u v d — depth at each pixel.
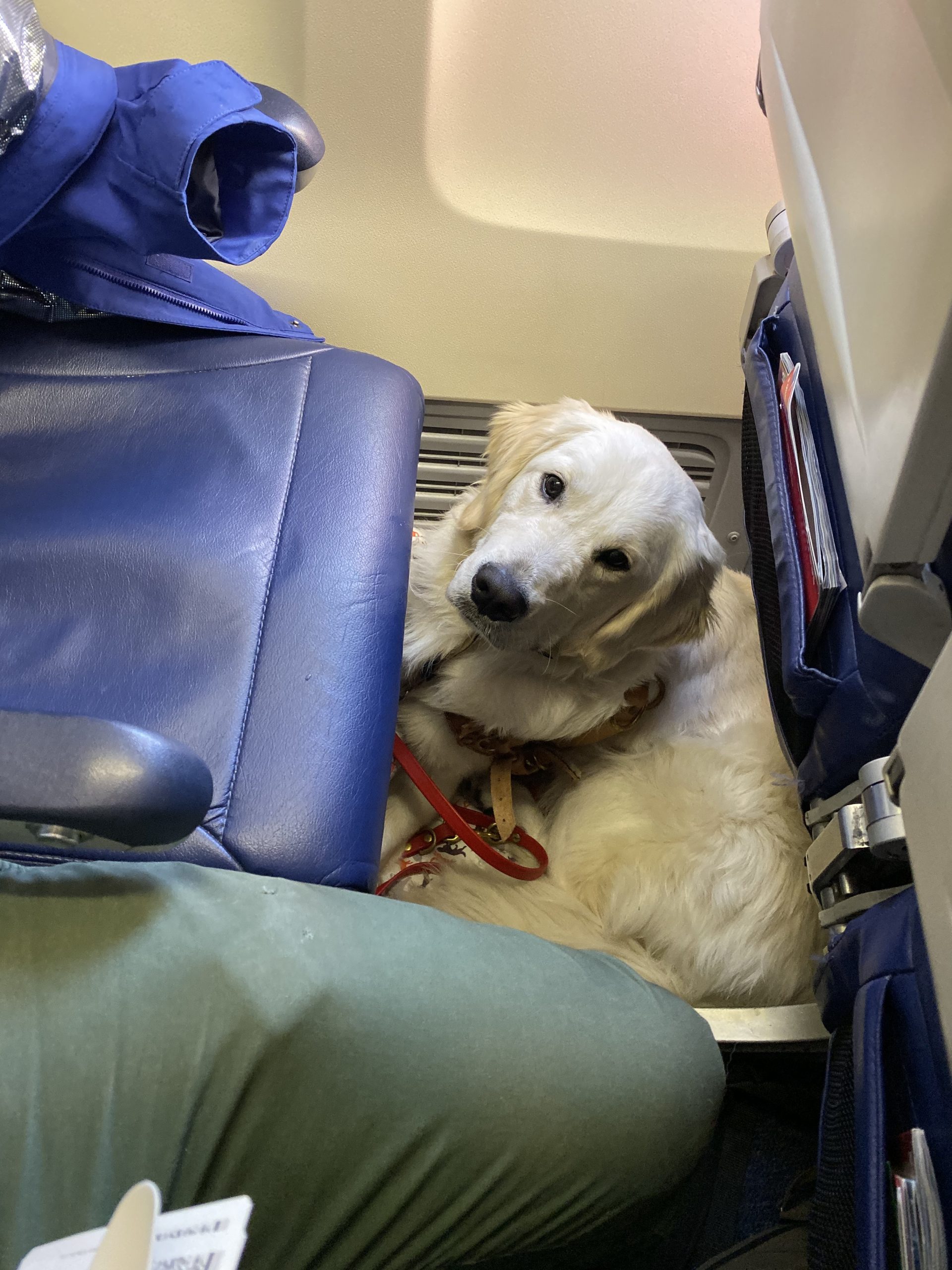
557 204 1.40
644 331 1.48
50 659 0.78
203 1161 0.54
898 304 0.49
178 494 0.89
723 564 1.19
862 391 0.56
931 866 0.46
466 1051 0.62
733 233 1.42
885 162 0.52
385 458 0.95
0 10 0.74
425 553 1.27
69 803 0.48
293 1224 0.58
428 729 1.25
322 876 0.72
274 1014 0.56
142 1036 0.54
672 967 1.14
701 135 1.37
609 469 1.08
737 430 1.58
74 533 0.85
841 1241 0.61
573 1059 0.66
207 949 0.57
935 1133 0.54
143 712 0.75
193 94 0.81
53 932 0.55
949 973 0.44
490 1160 0.61
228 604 0.82
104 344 1.00
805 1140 1.14
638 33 1.28
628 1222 0.70
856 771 0.76
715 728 1.24
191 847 0.70
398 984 0.62
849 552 0.74
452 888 1.19
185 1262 0.41
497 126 1.36
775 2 0.81
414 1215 0.60
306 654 0.80
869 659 0.68
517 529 1.08
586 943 1.14
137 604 0.82
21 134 0.78
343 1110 0.58
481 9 1.25
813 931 1.10
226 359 1.00
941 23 0.42
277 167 0.91
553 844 1.27
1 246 0.86
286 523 0.88
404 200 1.39
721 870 1.12
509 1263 0.65
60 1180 0.49
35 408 0.96
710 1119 0.74
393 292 1.46
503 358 1.51
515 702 1.19
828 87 0.64
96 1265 0.35
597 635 1.15
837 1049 0.72
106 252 0.94
